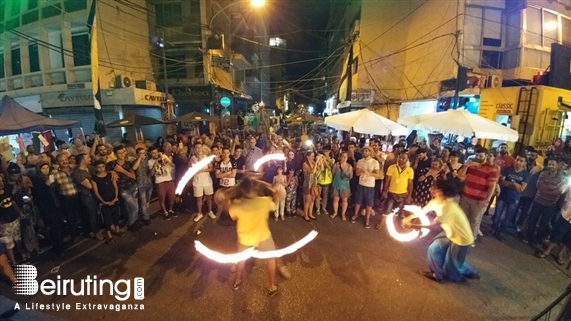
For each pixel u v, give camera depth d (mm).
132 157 7430
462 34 12969
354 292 4246
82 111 14914
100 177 5590
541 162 8766
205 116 12555
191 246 5574
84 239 5832
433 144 9719
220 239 5863
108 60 14492
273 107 42344
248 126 24703
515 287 4465
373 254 5355
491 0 12977
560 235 5086
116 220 5949
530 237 5938
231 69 22672
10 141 14164
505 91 10328
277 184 6770
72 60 14539
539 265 5125
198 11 17453
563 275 4836
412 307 3955
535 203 5820
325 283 4449
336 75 24797
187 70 17969
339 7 24484
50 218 5078
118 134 14539
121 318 3680
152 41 17109
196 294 4152
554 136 9961
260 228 4016
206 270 4762
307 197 6828
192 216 7102
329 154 7188
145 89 15148
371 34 16734
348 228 6516
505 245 5863
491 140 10648
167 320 3656
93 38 9688
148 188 6574
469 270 4574
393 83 16906
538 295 4285
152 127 16062
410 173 6262
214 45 17094
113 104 14273
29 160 6637
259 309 3871
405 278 4621
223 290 4246
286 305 3957
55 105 15148
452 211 4238
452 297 4180
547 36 13227
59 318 3664
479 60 13281
